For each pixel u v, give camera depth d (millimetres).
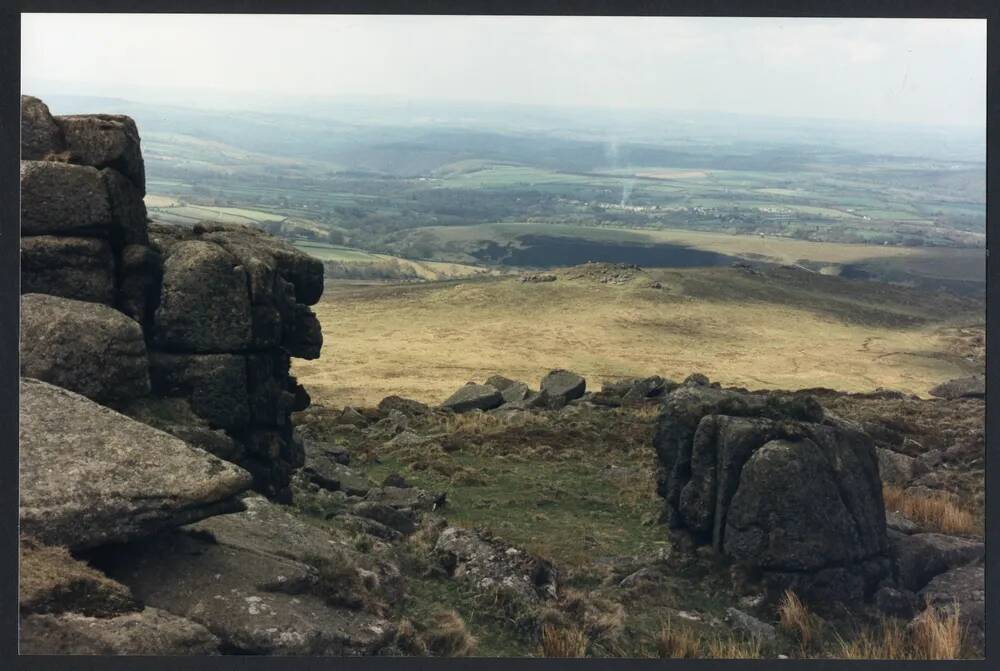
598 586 11375
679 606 10883
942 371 66000
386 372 56219
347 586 8609
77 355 10133
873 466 11867
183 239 13094
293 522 9898
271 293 12555
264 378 12539
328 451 19203
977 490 17188
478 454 21625
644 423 26531
